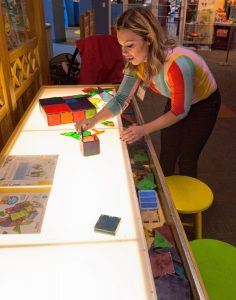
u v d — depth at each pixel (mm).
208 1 8195
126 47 1272
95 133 1587
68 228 954
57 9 8438
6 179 1189
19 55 2025
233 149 3250
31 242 902
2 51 1690
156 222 1151
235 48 8648
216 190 2570
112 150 1421
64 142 1497
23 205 1048
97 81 2906
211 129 1832
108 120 1749
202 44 8641
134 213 1020
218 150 3225
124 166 1293
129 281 787
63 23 8758
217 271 1131
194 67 1474
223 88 5191
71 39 9250
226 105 4441
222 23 8320
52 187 1146
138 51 1274
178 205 1556
